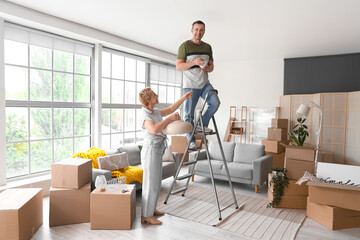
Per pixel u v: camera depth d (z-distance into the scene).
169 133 2.98
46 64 4.27
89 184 3.25
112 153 4.42
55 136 4.46
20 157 3.99
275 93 7.05
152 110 3.13
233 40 5.22
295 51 6.07
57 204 2.98
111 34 4.91
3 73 3.56
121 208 2.93
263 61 7.18
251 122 7.16
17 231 2.41
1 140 3.56
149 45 5.77
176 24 4.29
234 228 3.03
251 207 3.71
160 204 3.74
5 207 2.44
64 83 4.57
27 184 3.73
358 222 3.10
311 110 6.21
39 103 4.18
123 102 5.72
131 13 3.82
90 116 5.07
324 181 3.42
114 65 5.48
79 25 4.32
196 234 2.87
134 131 6.05
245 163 4.94
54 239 2.69
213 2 3.34
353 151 5.38
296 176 3.67
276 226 3.09
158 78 6.73
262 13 3.69
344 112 5.60
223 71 7.78
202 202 3.85
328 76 6.39
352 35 4.70
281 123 6.22
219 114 7.86
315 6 3.41
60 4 3.52
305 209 3.63
